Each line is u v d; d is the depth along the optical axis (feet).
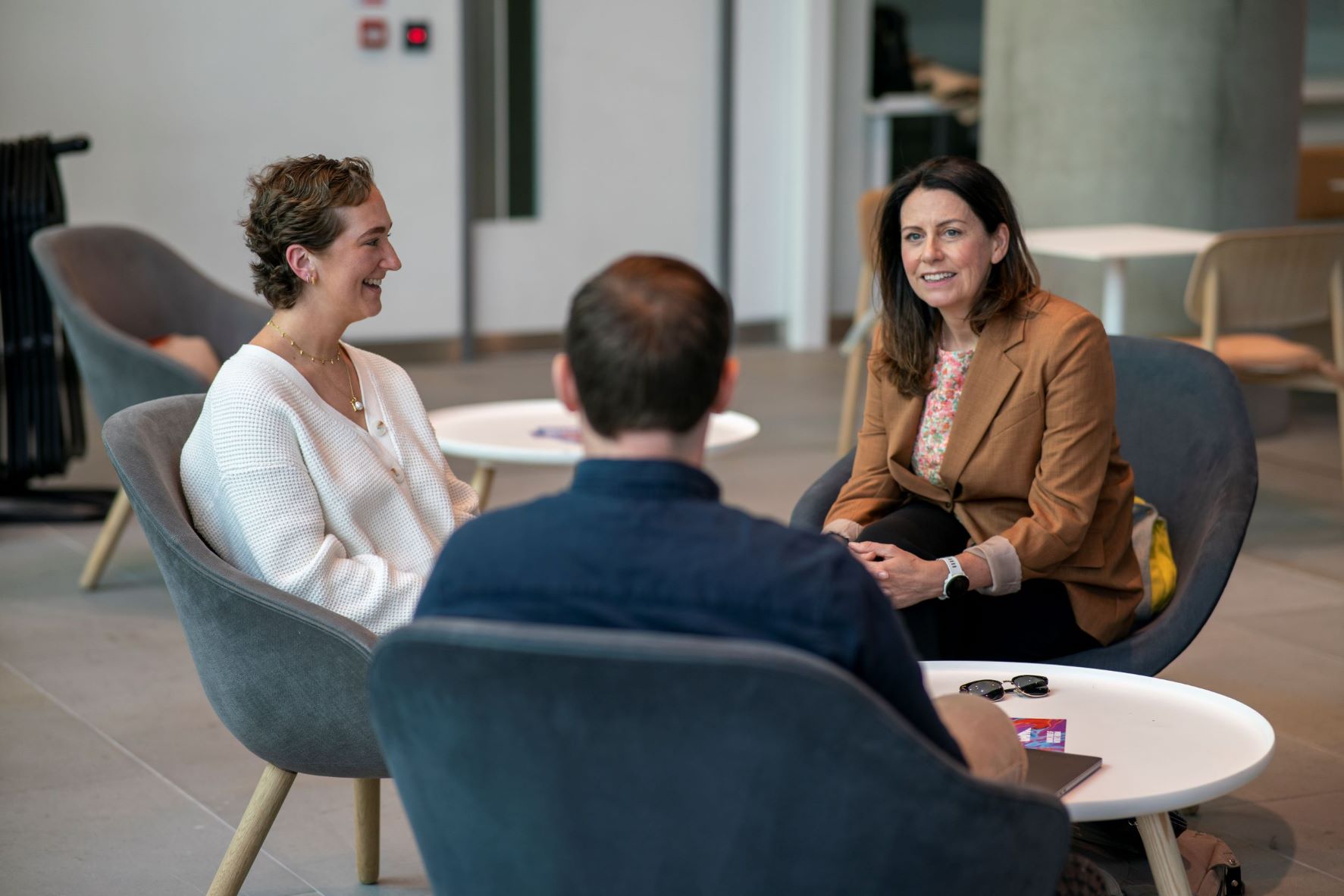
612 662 4.25
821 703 4.26
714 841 4.51
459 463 20.03
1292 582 14.90
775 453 20.57
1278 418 21.36
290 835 9.71
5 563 15.69
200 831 9.77
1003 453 8.92
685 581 4.52
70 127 23.65
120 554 16.14
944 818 4.60
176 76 24.13
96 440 21.36
